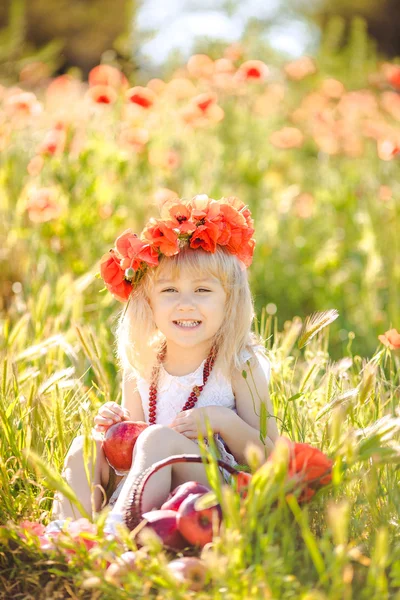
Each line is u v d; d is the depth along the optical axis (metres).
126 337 3.10
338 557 1.92
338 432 2.31
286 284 5.79
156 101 6.16
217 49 8.02
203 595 2.05
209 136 6.84
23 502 2.74
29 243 4.93
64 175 4.80
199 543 2.33
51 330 4.07
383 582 1.98
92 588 2.24
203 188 5.70
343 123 7.00
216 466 2.23
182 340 2.94
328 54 9.61
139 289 3.07
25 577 2.33
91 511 2.63
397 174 6.39
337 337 5.21
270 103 7.88
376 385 3.22
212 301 2.93
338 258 5.88
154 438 2.64
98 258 4.79
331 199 6.20
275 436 2.96
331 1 18.41
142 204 5.24
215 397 3.04
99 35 14.77
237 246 2.97
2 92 6.25
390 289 5.29
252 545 2.26
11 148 5.66
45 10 14.55
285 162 7.84
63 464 2.85
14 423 2.97
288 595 2.02
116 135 5.31
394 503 2.50
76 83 6.97
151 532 2.33
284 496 2.24
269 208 6.33
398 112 7.48
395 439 2.71
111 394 3.66
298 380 3.74
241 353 3.01
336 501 2.47
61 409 3.01
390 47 19.27
